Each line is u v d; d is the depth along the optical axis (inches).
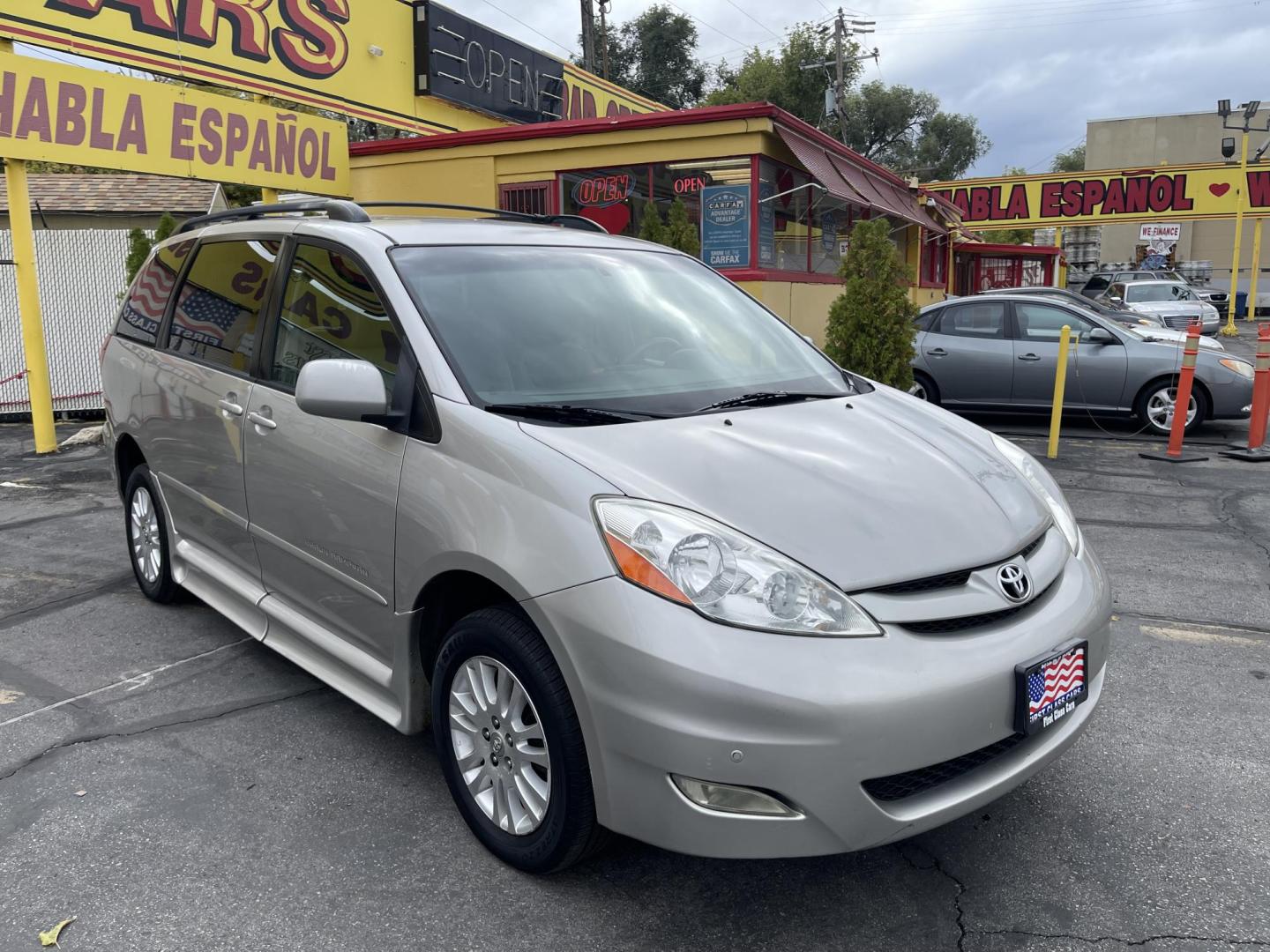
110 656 171.0
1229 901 102.5
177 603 196.9
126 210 603.2
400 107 513.3
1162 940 96.8
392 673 120.6
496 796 108.5
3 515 276.5
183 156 393.1
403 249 132.9
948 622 96.0
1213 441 386.6
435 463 111.1
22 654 172.2
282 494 136.6
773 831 88.7
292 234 148.4
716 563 91.5
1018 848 112.7
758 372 140.1
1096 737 139.3
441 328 121.3
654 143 466.3
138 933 98.3
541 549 97.2
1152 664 165.3
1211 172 1093.8
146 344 183.6
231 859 110.9
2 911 101.8
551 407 113.9
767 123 440.5
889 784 92.8
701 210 463.2
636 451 104.9
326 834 116.0
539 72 614.9
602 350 130.0
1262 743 136.9
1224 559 224.4
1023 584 102.5
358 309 130.0
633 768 91.0
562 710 97.0
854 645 90.0
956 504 107.3
